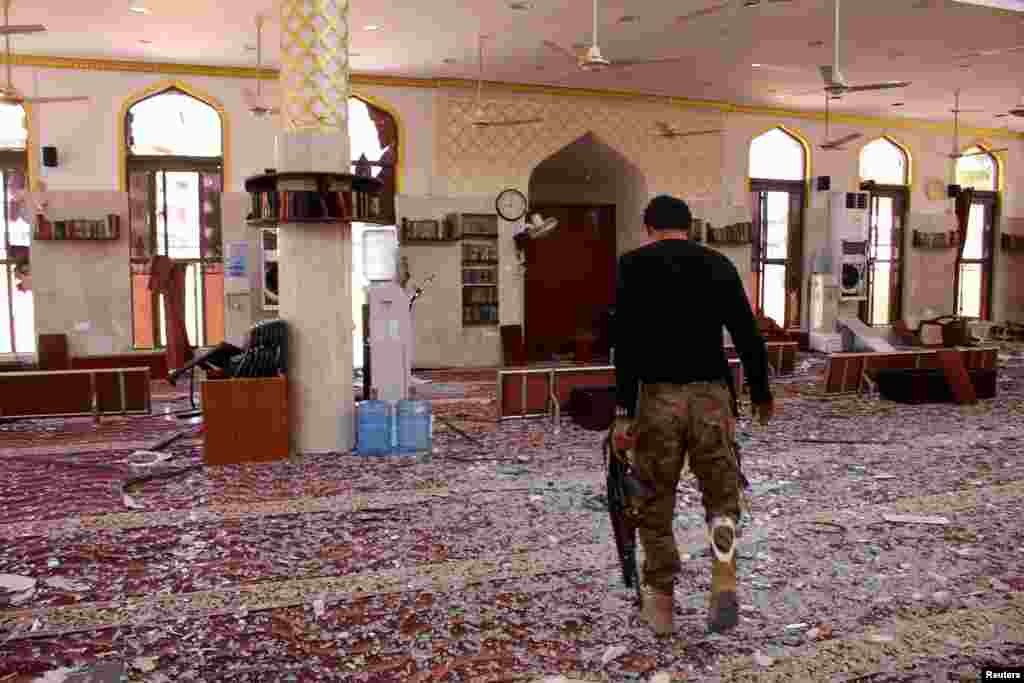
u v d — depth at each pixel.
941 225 15.73
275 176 6.09
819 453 6.22
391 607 3.33
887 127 15.12
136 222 11.16
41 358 10.70
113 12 8.65
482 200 12.36
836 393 9.08
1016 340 16.14
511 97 12.38
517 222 12.57
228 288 11.24
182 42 9.91
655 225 2.99
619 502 3.05
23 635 3.08
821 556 3.91
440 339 12.23
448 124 12.13
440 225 12.03
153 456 6.15
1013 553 3.94
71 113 10.73
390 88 11.86
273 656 2.90
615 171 13.92
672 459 2.88
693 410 2.84
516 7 8.53
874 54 10.48
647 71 11.43
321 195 6.08
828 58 10.66
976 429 7.20
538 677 2.72
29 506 4.85
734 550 2.81
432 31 9.44
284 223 6.25
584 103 12.78
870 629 3.08
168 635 3.08
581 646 2.96
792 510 4.69
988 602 3.34
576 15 8.81
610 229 14.40
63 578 3.68
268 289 11.29
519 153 12.50
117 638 3.05
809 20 8.95
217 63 11.01
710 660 2.83
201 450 6.41
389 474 5.62
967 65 11.03
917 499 4.91
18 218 10.89
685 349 2.84
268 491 5.19
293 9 6.11
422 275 12.11
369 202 6.47
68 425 7.45
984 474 5.54
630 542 3.08
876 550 3.99
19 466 5.87
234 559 3.92
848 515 4.59
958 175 16.22
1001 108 13.98
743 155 14.01
